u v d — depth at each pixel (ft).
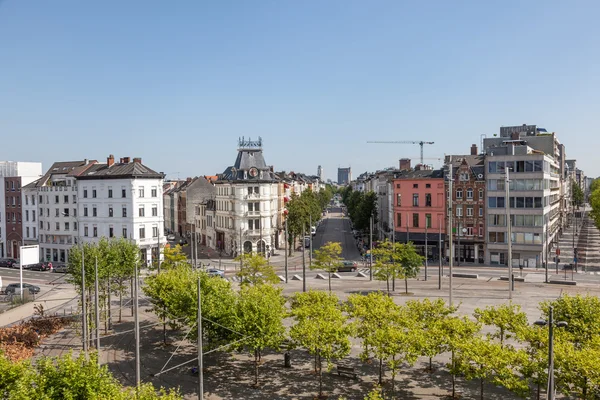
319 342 93.45
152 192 274.98
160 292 125.59
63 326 150.00
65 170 311.27
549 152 323.98
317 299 112.98
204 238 379.55
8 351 120.26
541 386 89.86
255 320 99.09
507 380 80.94
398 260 190.29
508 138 332.60
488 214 264.52
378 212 387.34
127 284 210.79
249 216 301.63
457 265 263.49
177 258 192.03
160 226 278.26
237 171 306.76
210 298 110.52
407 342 90.22
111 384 69.62
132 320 156.15
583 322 94.27
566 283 202.28
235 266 269.44
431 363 111.96
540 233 252.21
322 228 497.46
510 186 257.55
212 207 354.74
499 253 263.90
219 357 119.55
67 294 200.85
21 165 339.36
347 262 251.60
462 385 99.91
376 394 75.51
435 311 105.70
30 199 306.55
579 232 426.92
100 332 142.82
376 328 97.25
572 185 630.33
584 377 75.31
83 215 280.31
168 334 140.56
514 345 119.34
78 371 67.62
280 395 96.58
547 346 84.74
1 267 280.10
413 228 288.71
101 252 150.30
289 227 317.22
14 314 165.17
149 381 105.29
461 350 87.10
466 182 271.28
